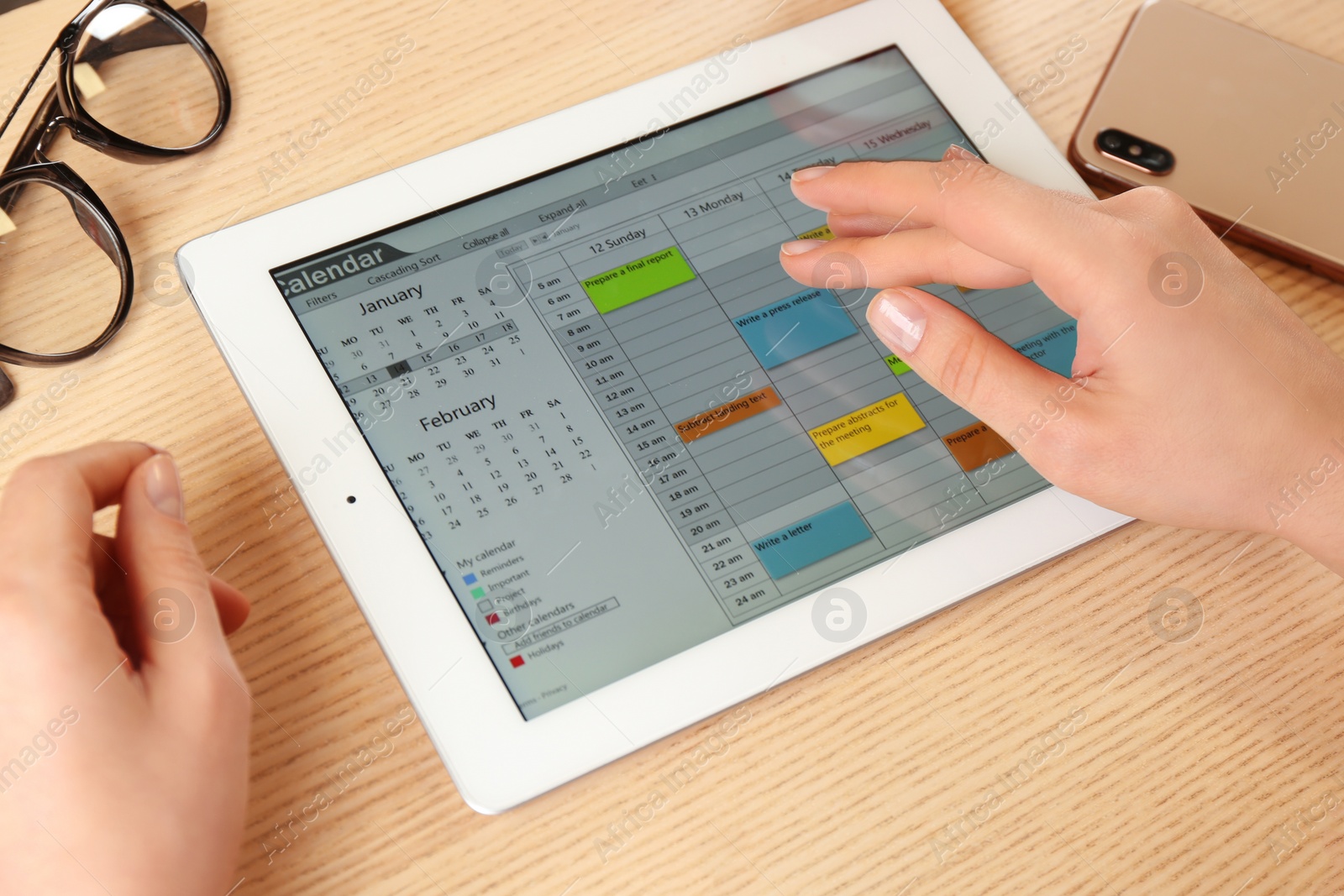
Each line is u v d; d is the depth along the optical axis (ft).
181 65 1.90
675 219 1.79
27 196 1.78
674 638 1.55
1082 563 1.75
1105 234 1.58
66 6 1.97
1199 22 2.05
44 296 1.76
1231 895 1.56
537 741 1.48
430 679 1.49
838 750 1.61
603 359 1.68
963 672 1.67
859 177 1.74
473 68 1.98
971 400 1.62
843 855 1.55
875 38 1.95
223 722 1.37
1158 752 1.64
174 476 1.48
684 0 2.07
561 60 2.00
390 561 1.53
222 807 1.36
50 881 1.29
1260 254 1.94
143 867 1.29
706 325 1.73
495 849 1.52
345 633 1.61
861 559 1.62
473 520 1.57
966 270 1.75
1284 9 2.16
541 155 1.79
